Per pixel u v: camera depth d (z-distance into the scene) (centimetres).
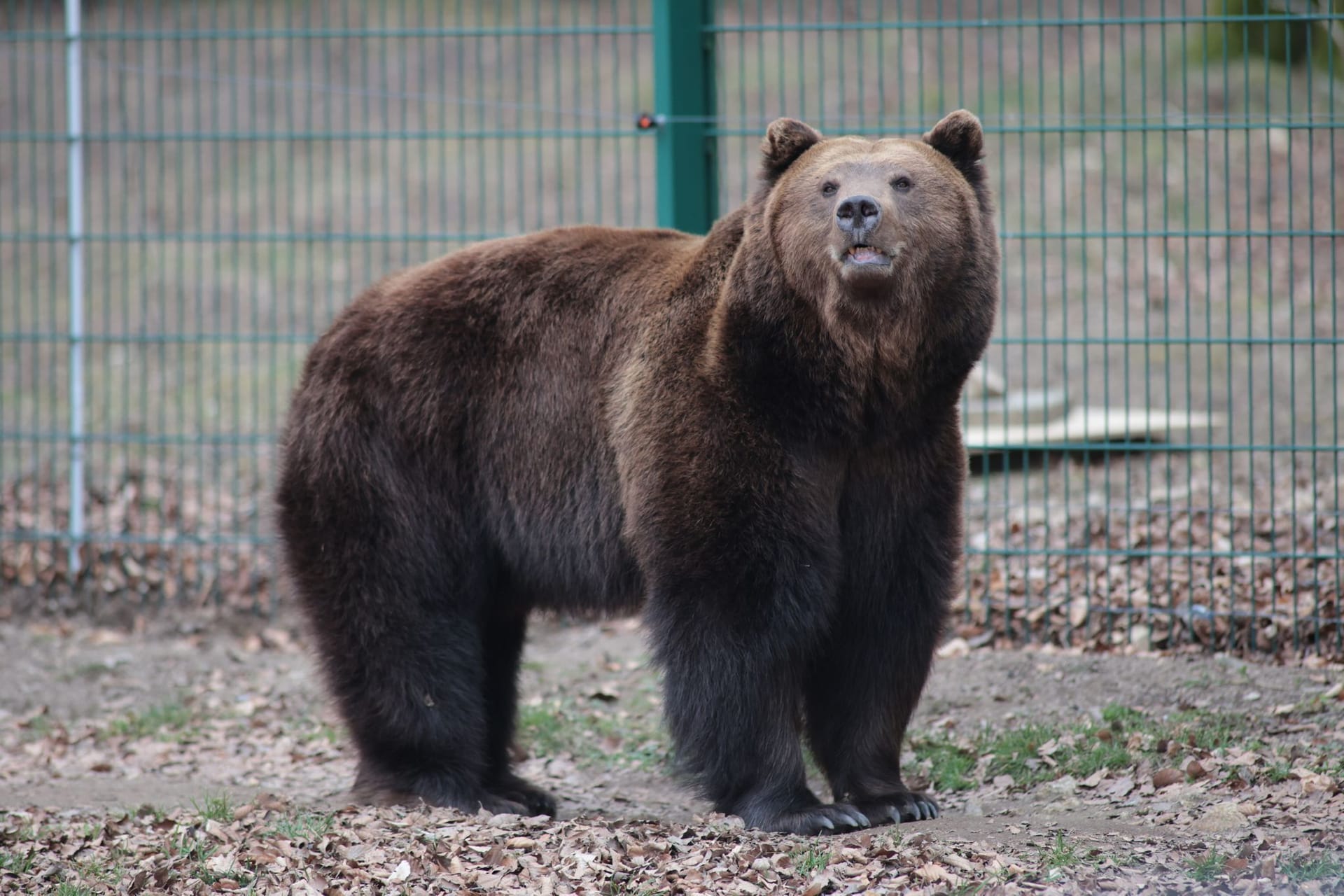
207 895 1027
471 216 3922
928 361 1105
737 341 1112
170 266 3653
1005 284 2817
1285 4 2170
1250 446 1596
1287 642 1586
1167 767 1248
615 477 1192
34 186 2286
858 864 1035
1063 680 1525
